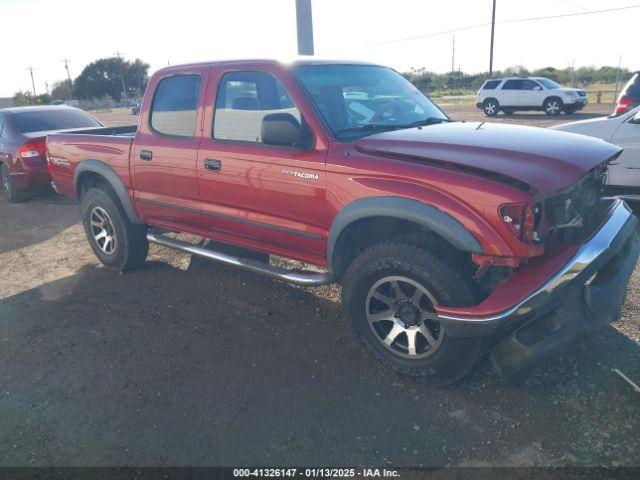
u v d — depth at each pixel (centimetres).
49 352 384
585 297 290
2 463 274
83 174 530
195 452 277
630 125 631
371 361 354
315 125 347
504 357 292
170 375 347
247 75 385
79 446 285
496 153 298
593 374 321
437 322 314
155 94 452
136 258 522
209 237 450
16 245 659
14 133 863
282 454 272
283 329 404
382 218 337
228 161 390
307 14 870
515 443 270
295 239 376
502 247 274
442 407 302
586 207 328
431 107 437
